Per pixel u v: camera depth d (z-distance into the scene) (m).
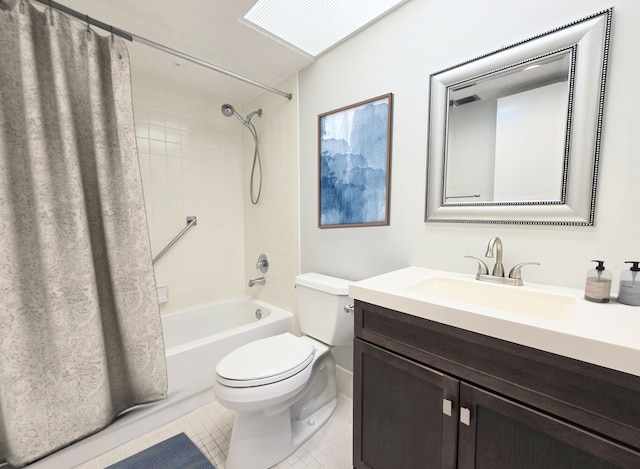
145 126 1.95
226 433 1.42
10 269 1.05
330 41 1.58
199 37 1.51
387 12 1.38
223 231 2.40
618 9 0.83
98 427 1.25
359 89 1.53
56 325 1.15
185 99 2.13
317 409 1.53
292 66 1.81
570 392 0.59
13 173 1.07
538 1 0.96
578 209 0.92
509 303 0.97
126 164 1.32
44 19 1.12
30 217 1.11
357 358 1.02
